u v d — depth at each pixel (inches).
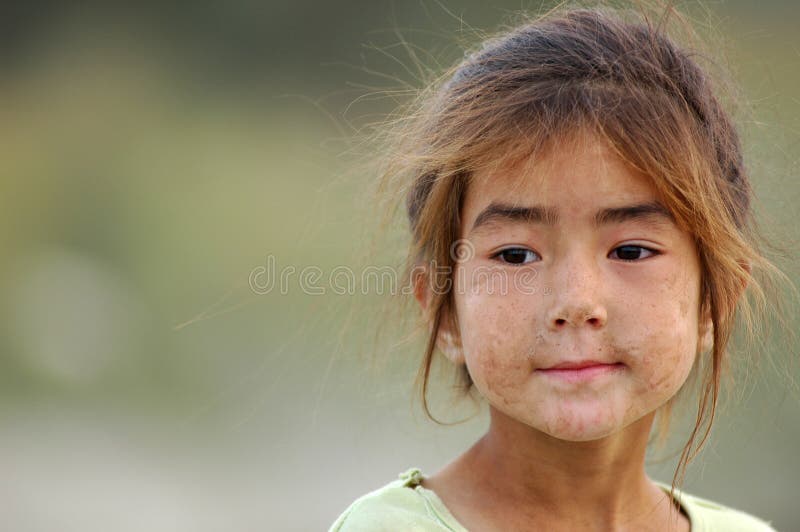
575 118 201.0
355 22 1134.4
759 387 315.3
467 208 213.5
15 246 1067.9
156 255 1029.8
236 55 1234.0
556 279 196.9
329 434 732.0
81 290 994.7
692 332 205.8
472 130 213.5
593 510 217.3
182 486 731.4
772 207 263.1
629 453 216.4
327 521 681.0
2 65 1253.1
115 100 1229.7
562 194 198.5
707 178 211.6
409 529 212.7
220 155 1119.0
